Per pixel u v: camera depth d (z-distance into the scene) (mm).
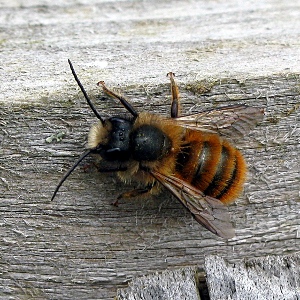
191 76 79
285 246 82
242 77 79
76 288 81
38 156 79
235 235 81
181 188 81
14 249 81
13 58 83
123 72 80
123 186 80
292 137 80
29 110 78
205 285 78
